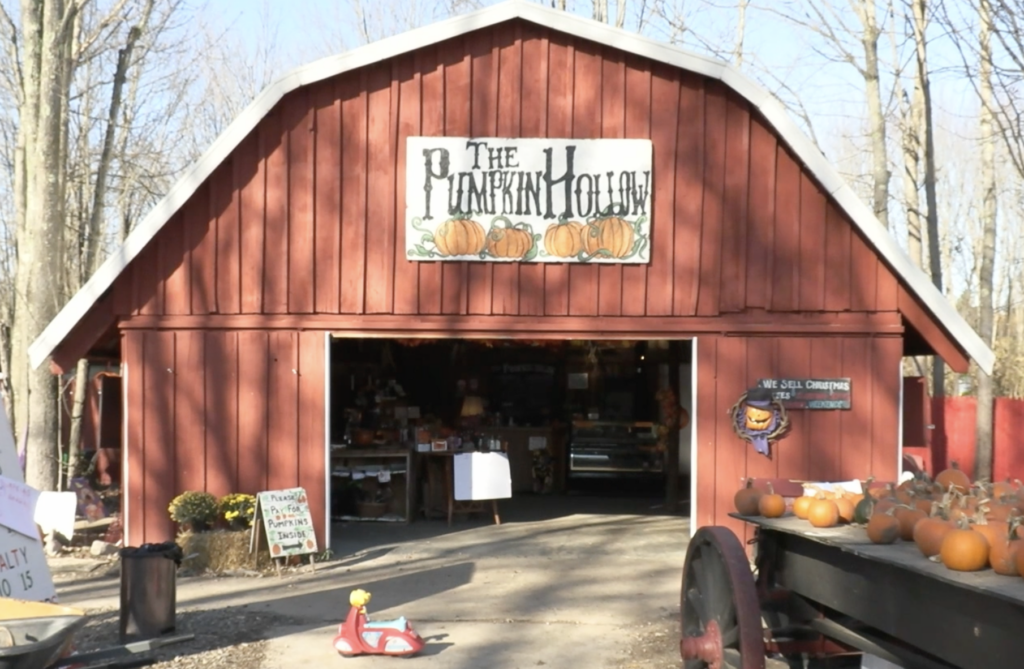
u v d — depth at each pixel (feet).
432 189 36.58
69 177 65.36
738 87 35.88
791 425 36.58
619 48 36.32
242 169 36.60
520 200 36.60
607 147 36.47
